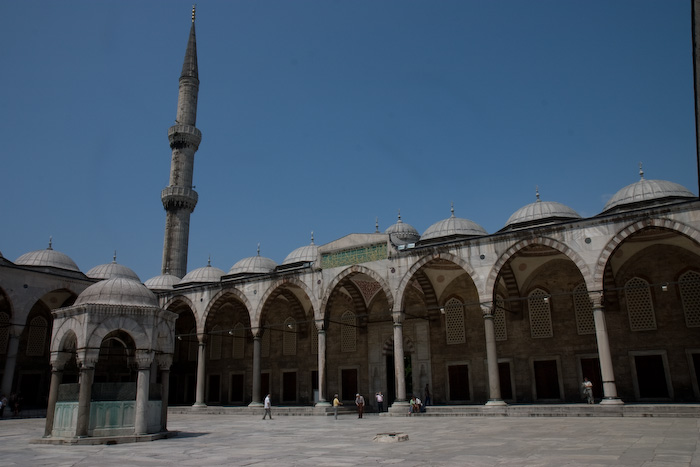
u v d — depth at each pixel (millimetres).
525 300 31328
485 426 18703
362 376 35969
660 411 20719
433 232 34969
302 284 32156
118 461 11141
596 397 28609
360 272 30094
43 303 38156
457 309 33375
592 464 9109
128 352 18016
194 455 12070
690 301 27172
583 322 29625
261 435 17391
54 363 16391
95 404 15289
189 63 52250
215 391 41938
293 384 38625
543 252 29844
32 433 19656
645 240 27516
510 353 31141
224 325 42750
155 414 16625
